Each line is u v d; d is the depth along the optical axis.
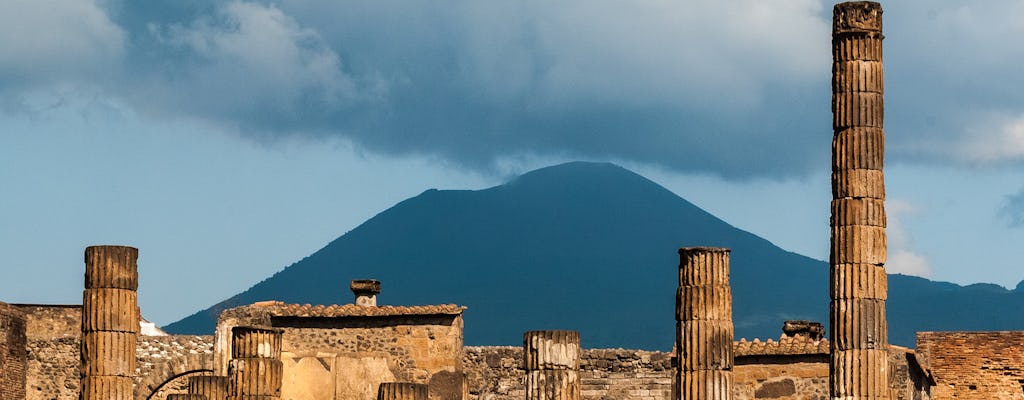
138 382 119.31
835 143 83.69
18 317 124.44
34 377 125.94
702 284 86.38
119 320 91.69
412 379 107.62
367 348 108.06
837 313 83.12
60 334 127.38
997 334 121.56
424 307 107.75
